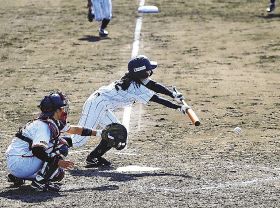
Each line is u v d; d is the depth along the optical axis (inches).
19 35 2790.4
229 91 1925.4
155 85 1205.7
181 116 1670.8
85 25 2965.1
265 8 3267.7
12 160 1044.5
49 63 2340.1
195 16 3112.7
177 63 2292.1
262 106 1760.6
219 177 1124.5
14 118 1708.9
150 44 2591.0
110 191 1043.3
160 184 1081.4
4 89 2022.6
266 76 2098.9
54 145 1046.4
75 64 2311.8
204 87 1975.9
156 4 3417.8
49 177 1046.4
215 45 2546.8
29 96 1932.8
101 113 1232.2
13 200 995.9
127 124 1600.6
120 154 1330.0
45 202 983.0
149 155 1320.1
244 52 2422.5
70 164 1037.8
